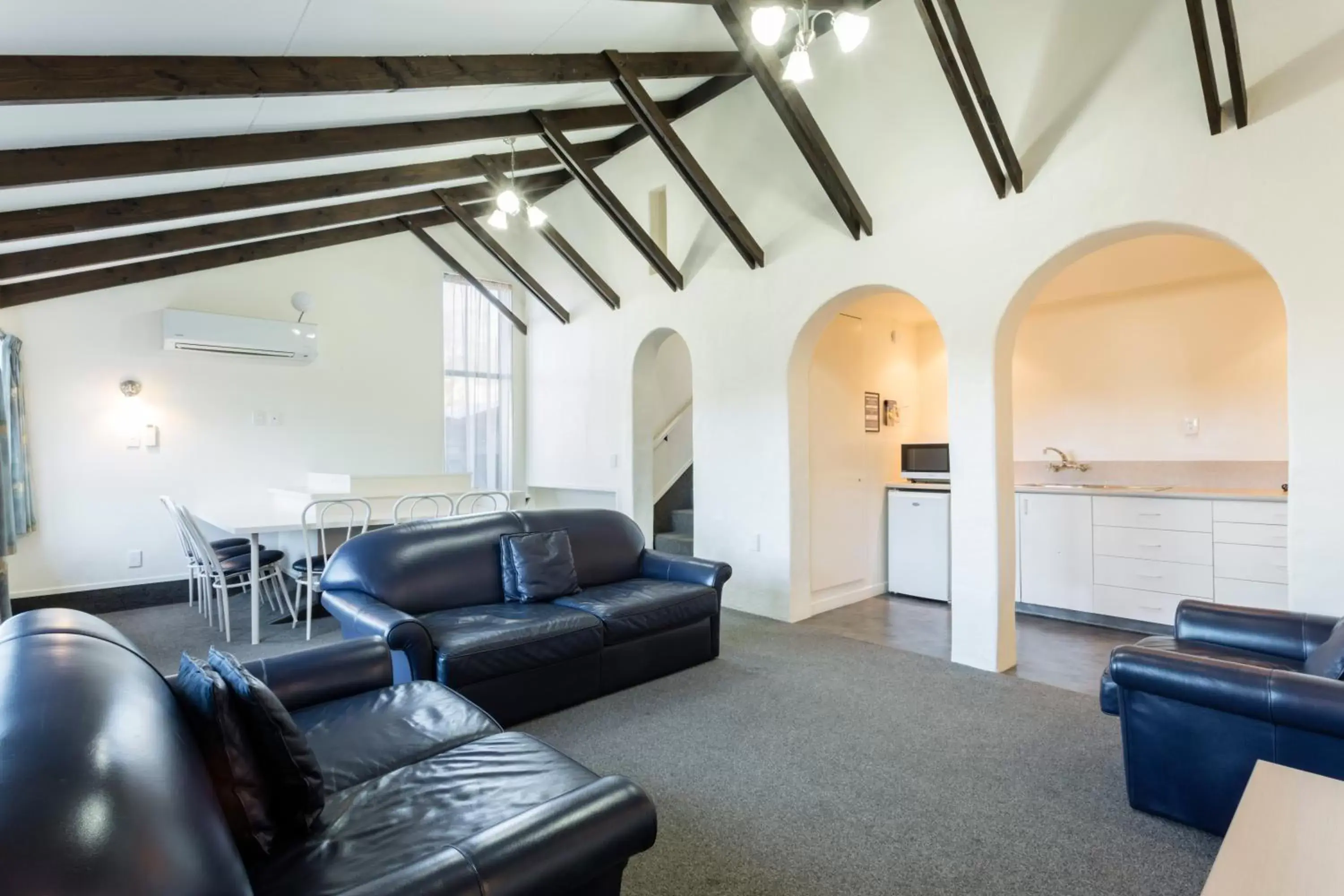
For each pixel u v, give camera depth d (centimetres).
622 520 403
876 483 529
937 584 501
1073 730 271
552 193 662
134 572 498
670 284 517
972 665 352
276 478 565
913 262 373
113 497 490
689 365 707
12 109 220
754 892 172
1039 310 512
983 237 344
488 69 312
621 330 587
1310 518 250
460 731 179
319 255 588
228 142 308
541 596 332
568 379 650
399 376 634
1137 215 292
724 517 486
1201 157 276
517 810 139
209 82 237
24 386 454
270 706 131
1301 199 253
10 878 64
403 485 510
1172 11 284
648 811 120
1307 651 226
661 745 259
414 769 158
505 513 364
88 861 69
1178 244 372
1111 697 232
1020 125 331
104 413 487
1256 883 107
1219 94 272
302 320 577
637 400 579
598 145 568
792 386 445
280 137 324
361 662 209
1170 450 451
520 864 101
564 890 107
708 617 359
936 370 564
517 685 278
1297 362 253
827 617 458
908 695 312
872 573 524
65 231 330
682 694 314
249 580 462
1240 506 374
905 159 377
